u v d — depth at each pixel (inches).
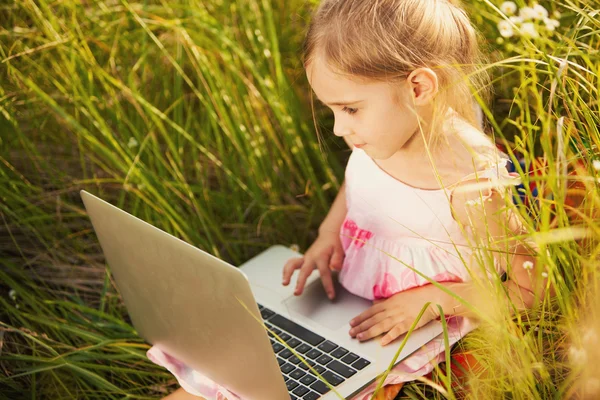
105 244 53.4
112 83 78.1
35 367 60.8
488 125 59.4
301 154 77.5
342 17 49.4
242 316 44.2
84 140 77.0
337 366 51.8
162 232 45.9
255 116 78.0
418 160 52.6
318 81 50.3
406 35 48.7
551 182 43.7
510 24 47.8
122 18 77.7
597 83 49.3
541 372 44.9
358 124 50.3
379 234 57.2
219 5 81.9
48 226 74.2
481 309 49.5
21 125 78.4
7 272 71.3
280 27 82.0
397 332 52.0
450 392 44.0
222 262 42.8
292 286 61.1
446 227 53.6
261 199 75.4
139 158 74.9
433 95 48.8
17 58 76.6
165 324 52.9
